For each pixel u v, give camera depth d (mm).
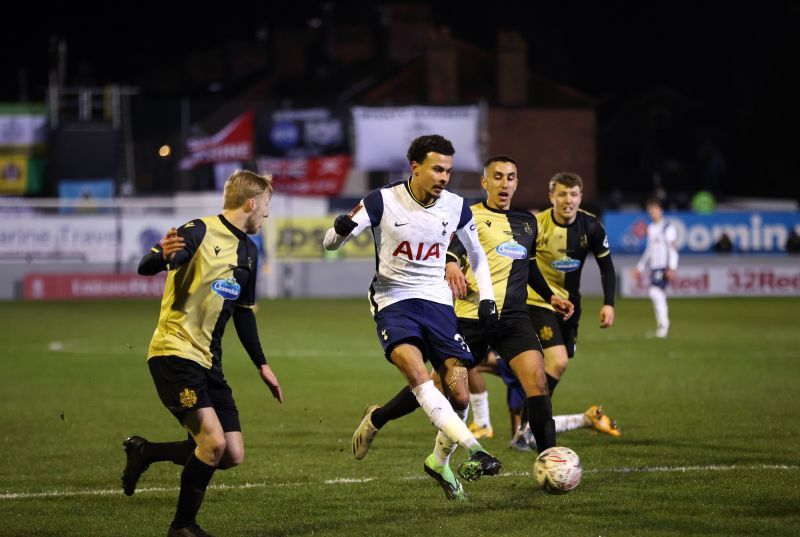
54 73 77750
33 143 77375
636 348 32344
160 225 58312
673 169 107438
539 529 11328
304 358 30250
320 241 59219
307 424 19000
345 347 33156
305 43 98000
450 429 11289
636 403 21109
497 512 12148
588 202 86312
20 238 57188
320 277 59281
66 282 57000
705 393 22484
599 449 16047
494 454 15758
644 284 57375
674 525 11406
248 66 106938
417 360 11938
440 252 12484
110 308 50156
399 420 19234
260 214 11227
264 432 18125
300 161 79875
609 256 16578
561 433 17547
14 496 13320
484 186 14883
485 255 13383
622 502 12500
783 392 22562
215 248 10914
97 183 74562
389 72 89188
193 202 65438
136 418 19891
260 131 81750
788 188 98375
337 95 89812
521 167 87375
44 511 12539
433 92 84688
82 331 38719
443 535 11172
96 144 74875
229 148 80562
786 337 35531
